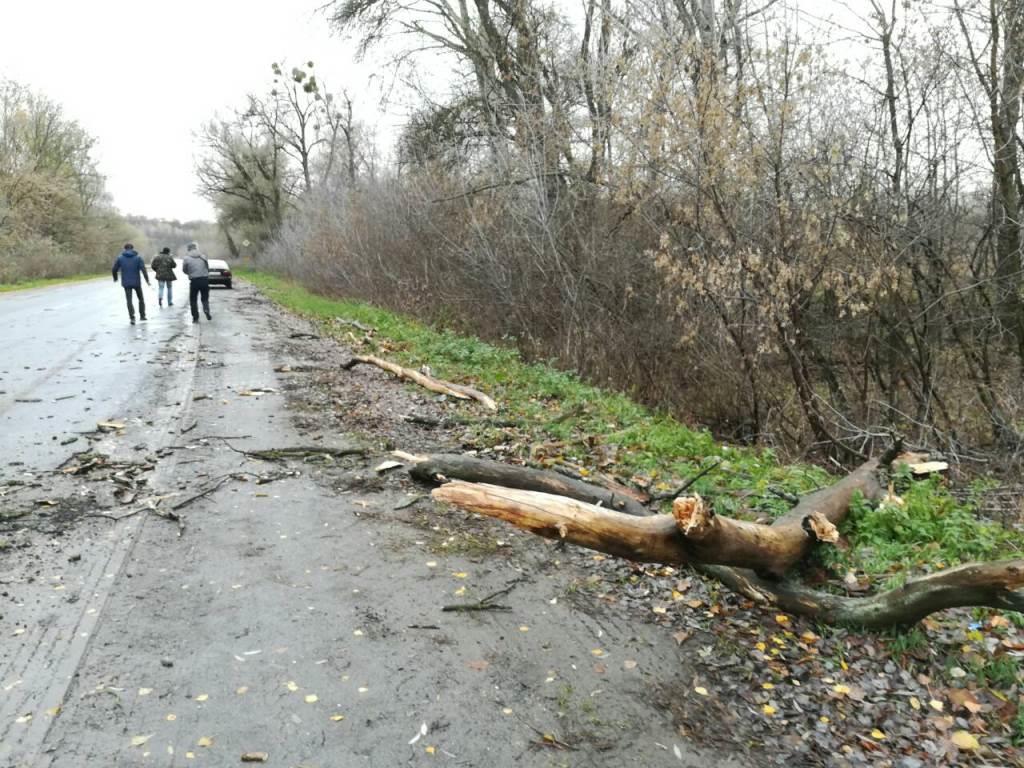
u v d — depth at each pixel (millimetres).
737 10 9773
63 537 4793
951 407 10719
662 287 11516
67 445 6859
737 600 4332
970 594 3547
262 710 3156
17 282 38875
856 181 9609
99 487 5773
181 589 4180
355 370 11727
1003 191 9836
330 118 36938
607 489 5664
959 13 9211
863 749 3150
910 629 3842
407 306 19281
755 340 9938
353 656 3596
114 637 3652
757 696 3463
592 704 3334
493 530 5270
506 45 15703
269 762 2855
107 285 37125
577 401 9523
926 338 10367
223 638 3693
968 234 10273
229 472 6242
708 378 11305
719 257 9641
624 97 10117
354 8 18812
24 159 45406
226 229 64875
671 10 10516
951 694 3492
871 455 9391
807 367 10664
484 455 7078
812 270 9398
